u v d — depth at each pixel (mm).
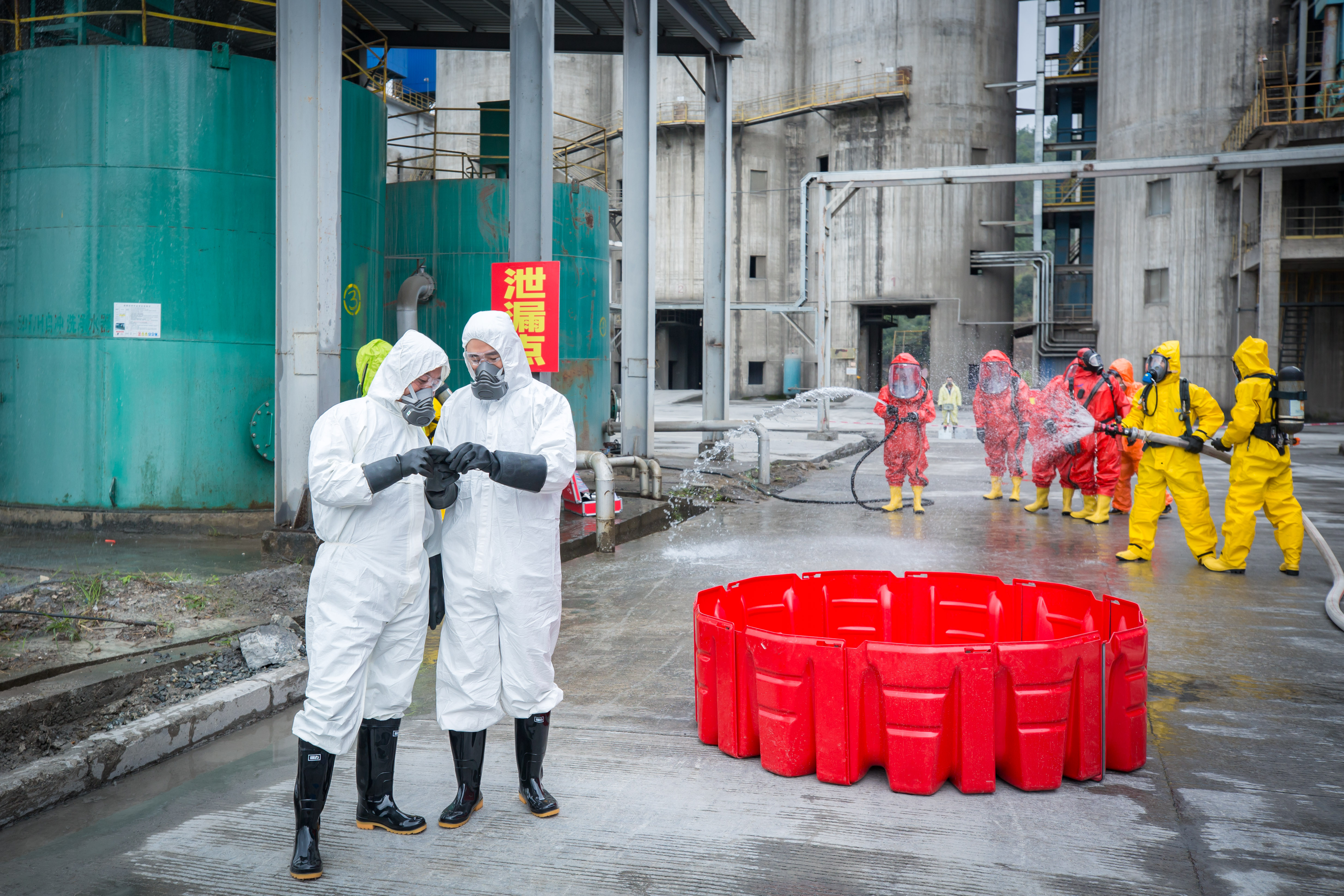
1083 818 3305
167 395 8305
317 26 7223
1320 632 5820
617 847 3090
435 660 5230
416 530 3064
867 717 3590
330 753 2932
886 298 42469
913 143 41625
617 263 45094
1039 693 3479
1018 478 12023
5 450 8453
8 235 8352
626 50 12297
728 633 3799
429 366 3021
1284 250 28000
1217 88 33062
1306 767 3758
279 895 2799
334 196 7387
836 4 42781
